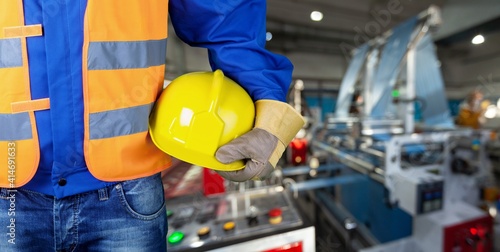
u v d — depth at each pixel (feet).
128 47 1.14
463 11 12.92
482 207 6.89
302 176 9.62
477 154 6.65
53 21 1.03
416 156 6.28
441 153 6.07
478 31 13.56
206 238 2.82
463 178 6.44
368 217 7.29
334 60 20.07
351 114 10.46
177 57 11.19
